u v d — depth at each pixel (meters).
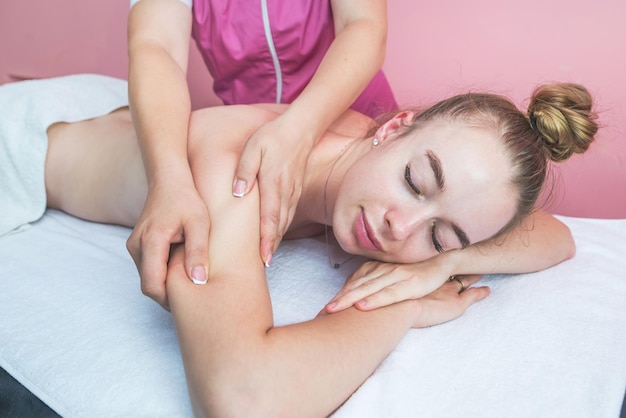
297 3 1.47
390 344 1.03
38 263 1.32
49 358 1.04
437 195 1.10
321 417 0.91
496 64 1.91
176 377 0.99
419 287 1.15
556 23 1.82
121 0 2.39
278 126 1.12
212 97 2.33
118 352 1.04
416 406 0.96
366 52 1.27
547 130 1.15
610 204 1.88
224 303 0.92
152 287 0.95
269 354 0.88
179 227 0.99
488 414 0.95
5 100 1.55
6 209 1.50
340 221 1.18
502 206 1.13
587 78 1.82
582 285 1.31
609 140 1.82
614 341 1.14
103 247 1.41
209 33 1.52
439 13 1.93
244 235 1.02
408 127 1.20
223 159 1.11
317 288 1.24
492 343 1.12
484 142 1.12
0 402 1.02
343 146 1.32
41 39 2.58
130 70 1.23
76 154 1.53
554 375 1.05
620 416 0.98
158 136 1.11
